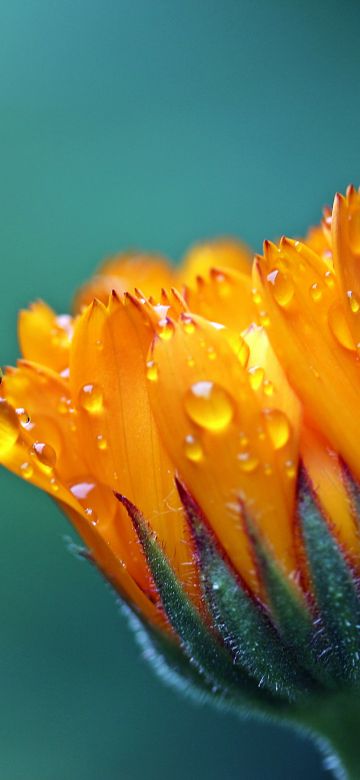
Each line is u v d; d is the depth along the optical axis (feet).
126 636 0.59
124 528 0.41
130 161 0.72
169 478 0.40
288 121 0.73
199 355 0.39
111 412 0.40
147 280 0.48
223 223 0.72
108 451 0.40
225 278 0.42
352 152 0.72
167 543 0.40
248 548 0.39
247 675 0.41
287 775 0.58
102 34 0.73
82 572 0.60
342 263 0.39
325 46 0.74
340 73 0.73
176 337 0.39
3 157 0.71
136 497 0.40
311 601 0.39
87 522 0.40
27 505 0.61
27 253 0.70
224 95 0.73
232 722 0.58
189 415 0.39
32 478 0.40
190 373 0.39
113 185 0.71
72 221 0.71
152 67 0.73
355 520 0.39
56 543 0.61
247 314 0.42
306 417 0.39
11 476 0.61
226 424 0.39
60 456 0.41
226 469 0.39
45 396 0.42
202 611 0.40
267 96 0.73
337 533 0.39
